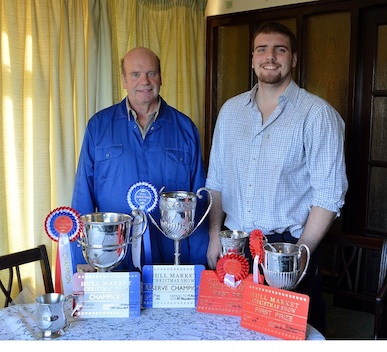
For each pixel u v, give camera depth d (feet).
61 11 8.15
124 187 6.12
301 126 5.87
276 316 4.04
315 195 5.87
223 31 11.73
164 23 10.64
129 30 9.68
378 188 9.91
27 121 7.96
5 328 4.16
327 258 10.32
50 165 8.29
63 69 8.34
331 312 10.32
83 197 6.21
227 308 4.45
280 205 6.00
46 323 3.95
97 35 8.88
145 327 4.16
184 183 6.34
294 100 6.07
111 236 4.42
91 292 4.35
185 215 4.76
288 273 4.26
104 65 9.12
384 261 6.20
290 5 10.34
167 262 6.19
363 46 9.75
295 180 6.03
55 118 8.20
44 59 7.98
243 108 6.42
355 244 6.37
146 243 5.09
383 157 9.79
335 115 5.94
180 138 6.39
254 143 6.16
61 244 4.71
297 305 3.98
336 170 5.79
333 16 10.05
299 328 3.94
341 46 10.01
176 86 10.93
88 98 8.87
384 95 9.59
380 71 9.64
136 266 4.99
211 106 11.94
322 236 5.80
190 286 4.61
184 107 11.20
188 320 4.31
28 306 4.67
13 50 7.56
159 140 6.27
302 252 4.70
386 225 9.87
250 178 6.16
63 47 8.30
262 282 4.42
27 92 7.92
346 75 9.99
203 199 6.47
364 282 10.11
